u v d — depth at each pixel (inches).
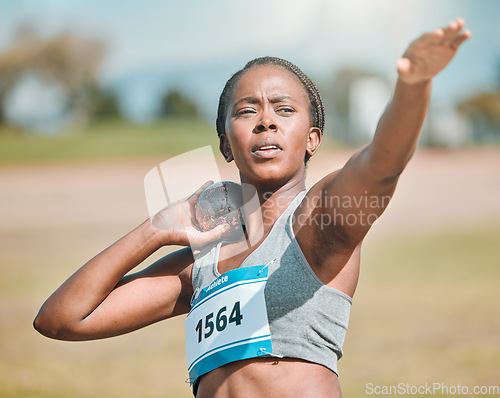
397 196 2536.9
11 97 7258.9
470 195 2527.1
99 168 4338.1
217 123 292.4
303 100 265.9
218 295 251.8
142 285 281.9
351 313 995.3
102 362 809.5
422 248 1556.3
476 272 1266.0
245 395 237.5
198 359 251.6
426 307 1010.7
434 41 188.4
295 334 239.3
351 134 6008.9
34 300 1162.0
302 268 242.7
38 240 1839.3
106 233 1931.6
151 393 682.8
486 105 6515.8
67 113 7288.4
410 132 206.7
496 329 862.5
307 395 234.8
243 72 270.5
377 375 683.4
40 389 689.0
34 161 4938.5
